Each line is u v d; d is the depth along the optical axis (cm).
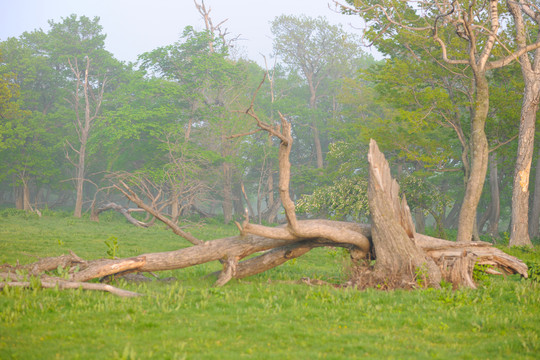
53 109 5956
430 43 2456
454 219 4262
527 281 1281
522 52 2100
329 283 1238
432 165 2667
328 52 5797
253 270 1302
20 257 1548
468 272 1207
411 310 923
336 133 4553
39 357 589
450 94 2550
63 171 5950
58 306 877
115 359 584
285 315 860
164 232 2964
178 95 4541
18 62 5334
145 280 1238
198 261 1218
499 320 838
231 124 4709
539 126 2580
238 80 4934
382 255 1210
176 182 4006
